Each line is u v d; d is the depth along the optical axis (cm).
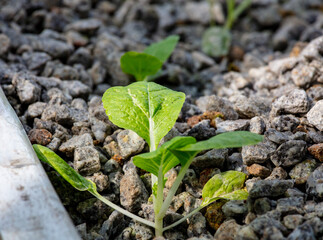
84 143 41
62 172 37
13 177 34
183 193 39
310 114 41
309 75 46
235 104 44
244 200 38
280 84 49
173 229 38
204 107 48
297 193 37
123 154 41
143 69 47
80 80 51
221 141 34
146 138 38
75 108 44
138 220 37
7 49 50
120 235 38
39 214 33
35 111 44
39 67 50
